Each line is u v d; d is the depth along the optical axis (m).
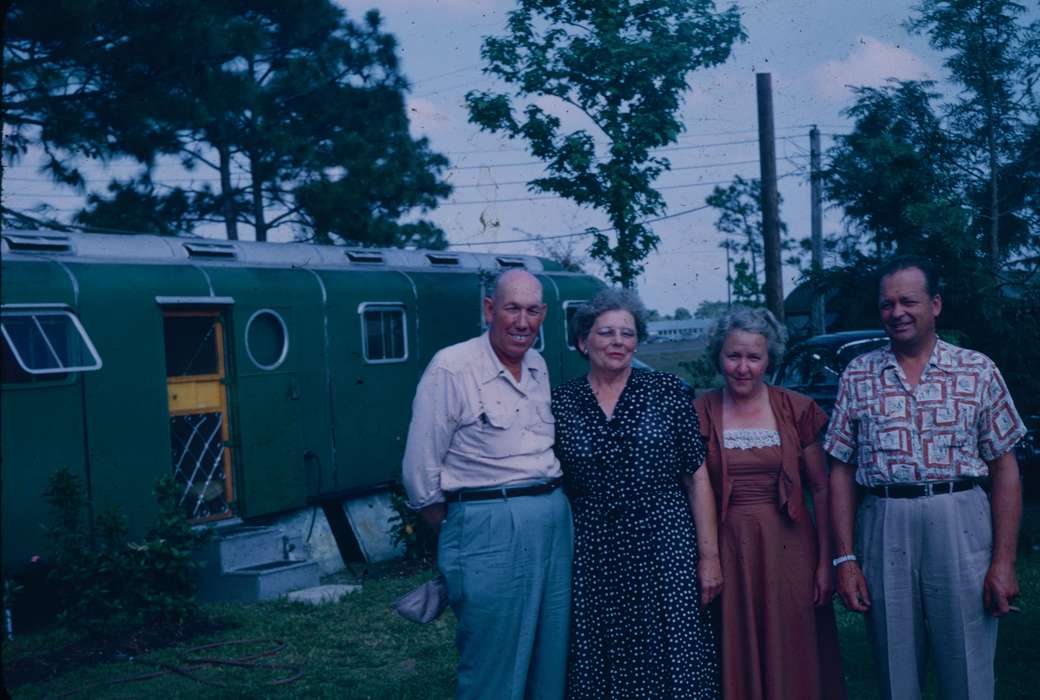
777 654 3.65
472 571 3.54
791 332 16.30
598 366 3.67
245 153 19.61
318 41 20.23
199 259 8.48
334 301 9.23
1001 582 3.38
